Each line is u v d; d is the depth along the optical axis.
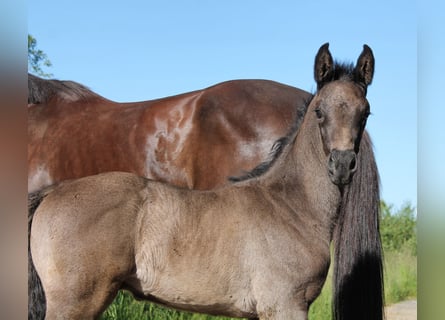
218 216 3.61
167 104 5.04
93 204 3.43
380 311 4.20
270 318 3.55
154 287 3.53
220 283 3.54
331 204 3.79
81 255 3.33
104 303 3.40
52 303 3.32
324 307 6.62
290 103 4.95
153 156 4.91
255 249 3.58
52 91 5.22
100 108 5.17
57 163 5.04
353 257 4.18
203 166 4.87
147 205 3.53
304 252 3.65
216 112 4.93
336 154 3.43
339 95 3.51
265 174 3.93
